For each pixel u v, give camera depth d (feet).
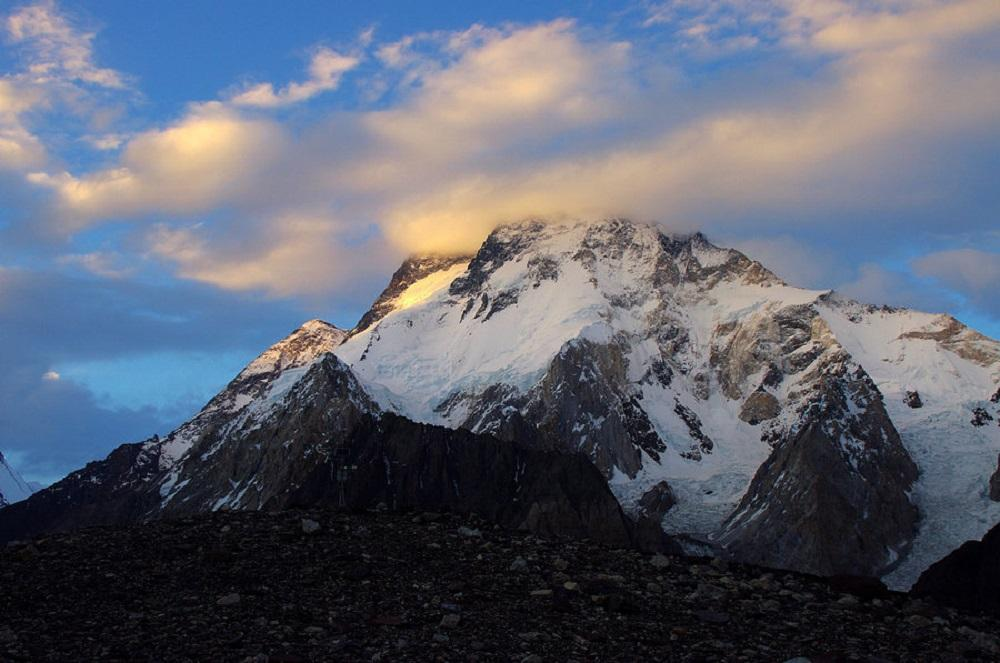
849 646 134.10
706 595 149.48
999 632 147.13
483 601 139.64
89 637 121.70
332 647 122.31
